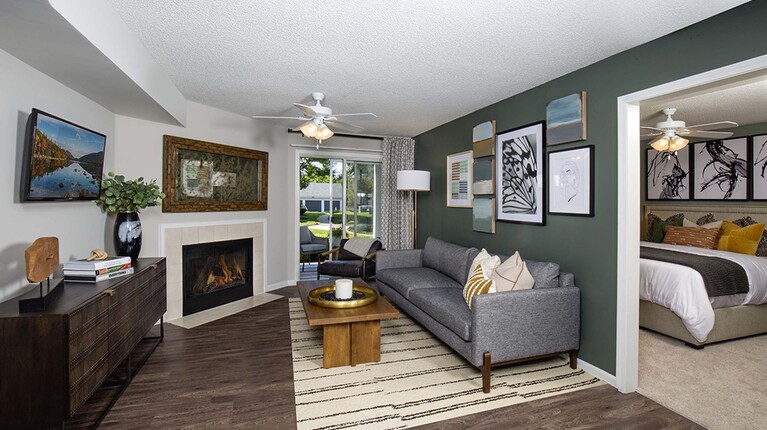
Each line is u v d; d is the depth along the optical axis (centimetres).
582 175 296
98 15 203
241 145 489
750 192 467
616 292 267
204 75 331
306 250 613
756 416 227
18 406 175
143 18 228
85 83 265
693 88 227
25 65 229
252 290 509
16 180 224
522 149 366
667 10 207
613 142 272
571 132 303
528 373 284
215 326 385
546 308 276
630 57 261
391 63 296
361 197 645
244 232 495
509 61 288
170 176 403
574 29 233
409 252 486
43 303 181
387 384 264
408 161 627
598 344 279
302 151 588
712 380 274
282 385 261
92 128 316
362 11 215
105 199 312
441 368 291
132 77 253
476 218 443
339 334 293
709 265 347
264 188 524
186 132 419
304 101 415
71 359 179
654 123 471
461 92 373
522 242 369
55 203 267
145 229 387
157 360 300
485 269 315
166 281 364
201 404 234
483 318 255
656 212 578
